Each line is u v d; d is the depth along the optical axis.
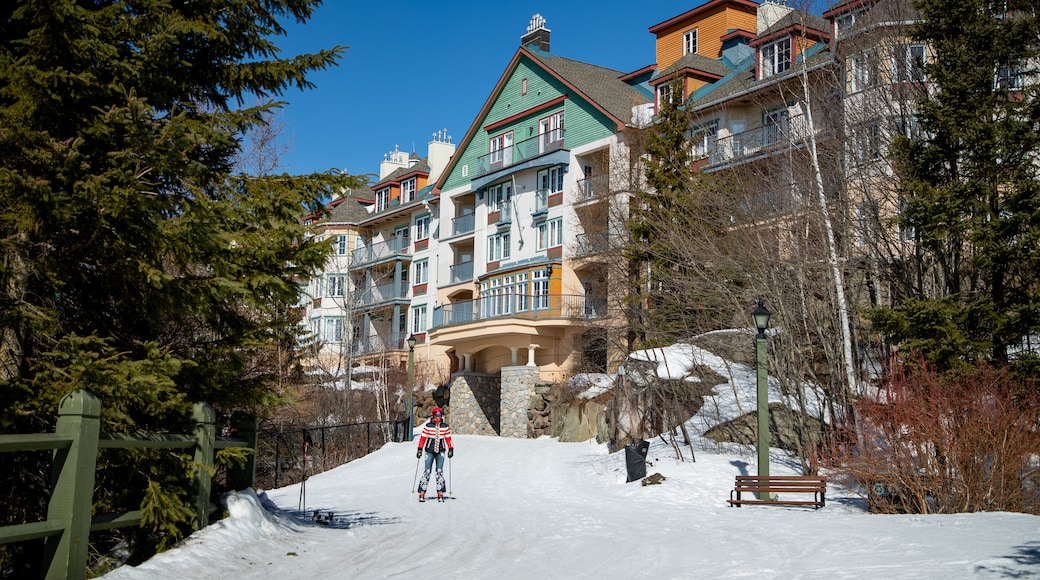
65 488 6.44
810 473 19.83
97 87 7.91
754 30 42.78
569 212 41.06
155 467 8.58
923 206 18.08
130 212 7.37
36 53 7.68
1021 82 23.45
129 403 8.41
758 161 27.39
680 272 26.12
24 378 8.02
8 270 7.29
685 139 29.05
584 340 37.19
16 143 7.34
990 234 17.19
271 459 26.64
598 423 30.36
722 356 25.56
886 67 23.48
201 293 8.28
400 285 52.72
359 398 39.97
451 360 47.34
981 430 14.04
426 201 51.41
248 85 10.41
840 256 23.31
